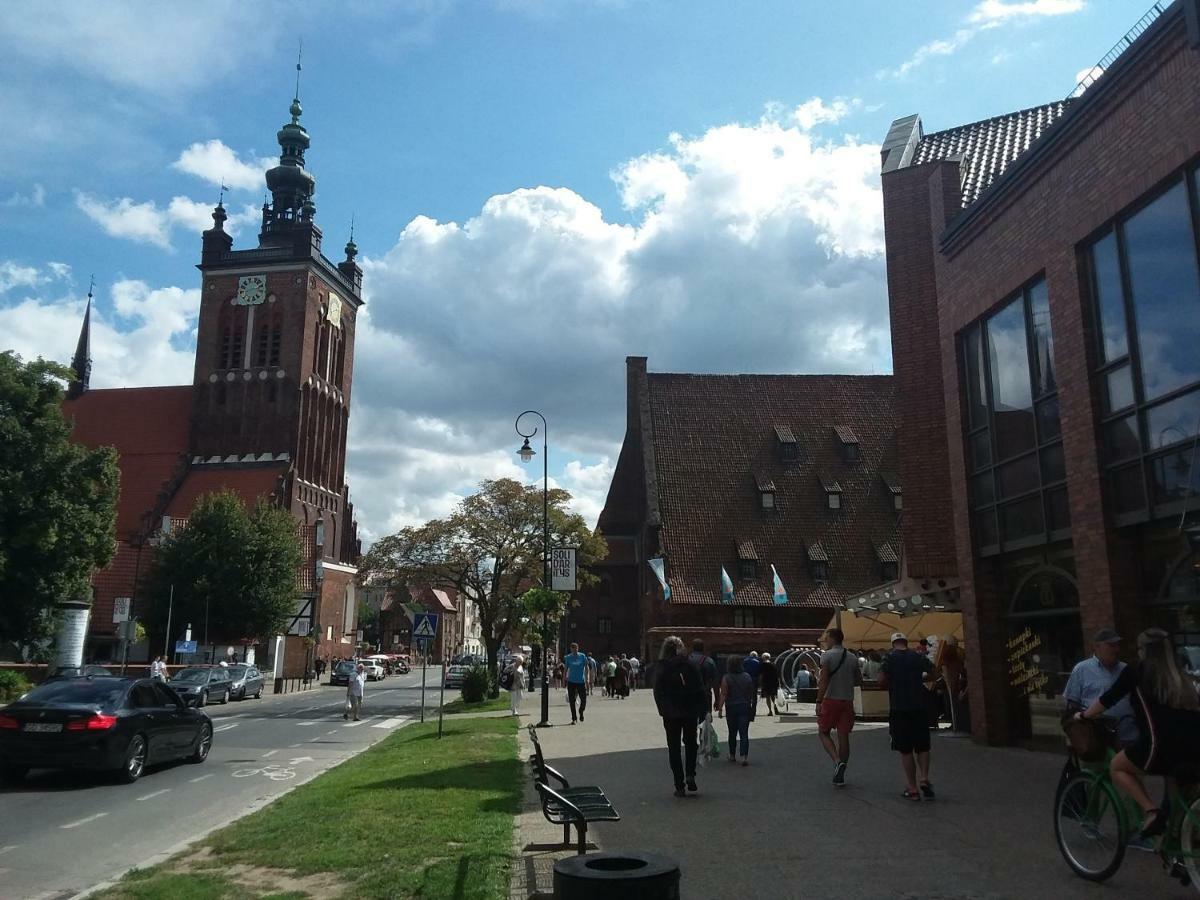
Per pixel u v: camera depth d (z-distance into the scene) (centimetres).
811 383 5969
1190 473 1092
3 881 824
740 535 5241
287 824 970
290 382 7644
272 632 6031
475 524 3897
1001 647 1589
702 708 1131
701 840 844
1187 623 1131
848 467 5572
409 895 678
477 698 3462
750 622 4950
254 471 7506
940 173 1767
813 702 2961
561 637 5925
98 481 4156
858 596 2169
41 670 3497
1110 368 1252
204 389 7750
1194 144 1088
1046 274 1392
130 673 4153
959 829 882
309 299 7850
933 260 1988
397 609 12900
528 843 846
